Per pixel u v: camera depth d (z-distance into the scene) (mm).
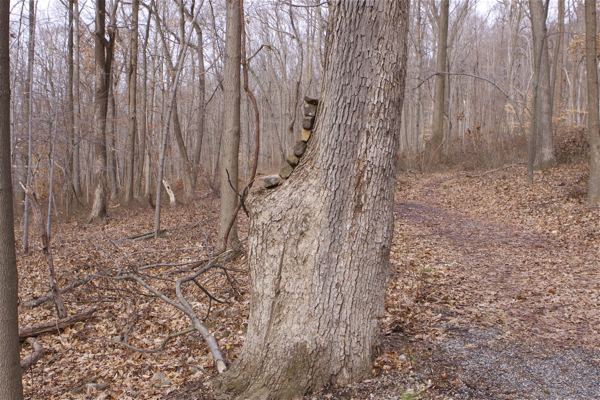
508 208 12234
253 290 3457
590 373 3393
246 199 3566
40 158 12477
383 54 3164
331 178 3201
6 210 2557
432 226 10945
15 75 10773
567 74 29109
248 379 3371
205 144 35500
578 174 13891
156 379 4191
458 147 21750
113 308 6574
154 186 24422
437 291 5984
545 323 4605
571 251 8016
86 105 16406
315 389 3203
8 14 2521
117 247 8430
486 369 3506
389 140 3270
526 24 33156
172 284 7258
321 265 3213
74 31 18453
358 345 3309
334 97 3186
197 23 16922
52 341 5551
